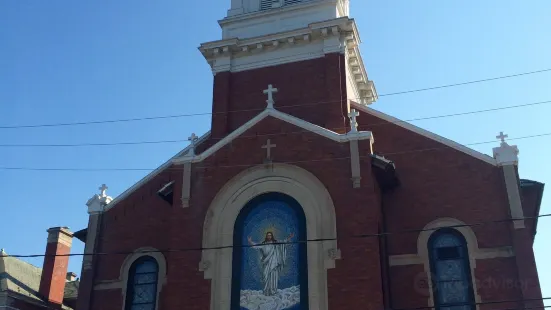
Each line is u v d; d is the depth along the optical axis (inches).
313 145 812.6
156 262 911.0
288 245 768.3
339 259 742.5
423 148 884.6
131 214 951.6
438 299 788.6
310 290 735.1
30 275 1157.7
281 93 1026.1
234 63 1075.3
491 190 830.5
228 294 759.1
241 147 837.8
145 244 924.6
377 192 821.2
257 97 1037.2
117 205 964.0
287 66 1045.2
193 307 763.4
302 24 1087.0
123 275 908.0
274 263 762.8
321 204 778.8
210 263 781.3
